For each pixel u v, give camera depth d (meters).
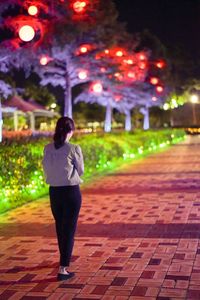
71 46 16.91
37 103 34.38
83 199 11.18
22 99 31.25
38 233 7.91
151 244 6.98
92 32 17.56
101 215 9.25
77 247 6.94
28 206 10.36
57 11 14.92
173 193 11.64
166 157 22.73
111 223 8.51
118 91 23.48
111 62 18.66
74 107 38.34
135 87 25.69
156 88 26.95
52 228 8.24
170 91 33.53
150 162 20.33
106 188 12.90
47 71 18.06
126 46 21.23
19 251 6.85
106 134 21.12
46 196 11.62
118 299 4.93
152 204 10.25
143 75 24.30
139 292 5.09
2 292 5.25
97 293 5.12
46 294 5.15
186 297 4.90
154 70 28.64
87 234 7.73
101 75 18.86
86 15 15.95
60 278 5.56
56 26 15.05
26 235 7.79
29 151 11.30
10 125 29.38
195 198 10.78
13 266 6.16
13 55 14.12
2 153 10.24
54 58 17.25
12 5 12.94
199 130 55.69
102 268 5.94
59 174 5.62
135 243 7.07
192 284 5.26
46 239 7.49
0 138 13.23
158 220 8.62
